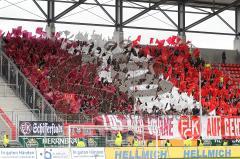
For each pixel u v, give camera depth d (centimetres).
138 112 7306
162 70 8156
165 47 8638
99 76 7831
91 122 6462
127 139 6450
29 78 7006
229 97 8206
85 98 7194
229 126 7325
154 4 8488
